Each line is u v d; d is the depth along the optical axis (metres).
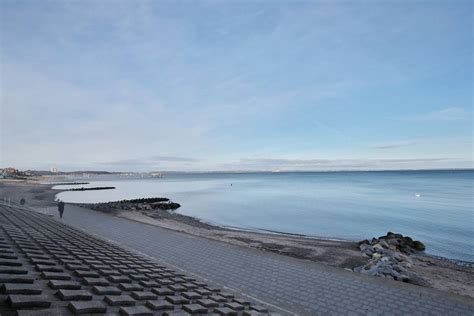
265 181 152.75
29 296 3.85
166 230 20.72
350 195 64.06
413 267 15.51
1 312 3.31
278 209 43.19
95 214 28.05
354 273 11.72
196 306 5.49
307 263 13.19
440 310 8.51
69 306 3.98
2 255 6.01
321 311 8.54
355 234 26.78
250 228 29.38
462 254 20.31
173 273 9.77
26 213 21.64
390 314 8.33
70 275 5.88
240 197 62.91
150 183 150.25
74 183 137.25
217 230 26.11
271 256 14.36
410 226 30.05
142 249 15.65
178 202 53.56
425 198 55.41
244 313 6.00
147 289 6.38
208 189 92.44
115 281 6.28
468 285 12.73
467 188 79.69
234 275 11.66
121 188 103.69
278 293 9.82
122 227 21.75
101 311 4.12
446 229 28.47
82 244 11.20
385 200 53.16
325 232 27.69
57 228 15.69
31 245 8.16
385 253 16.98
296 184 116.06
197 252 15.13
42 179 161.50
